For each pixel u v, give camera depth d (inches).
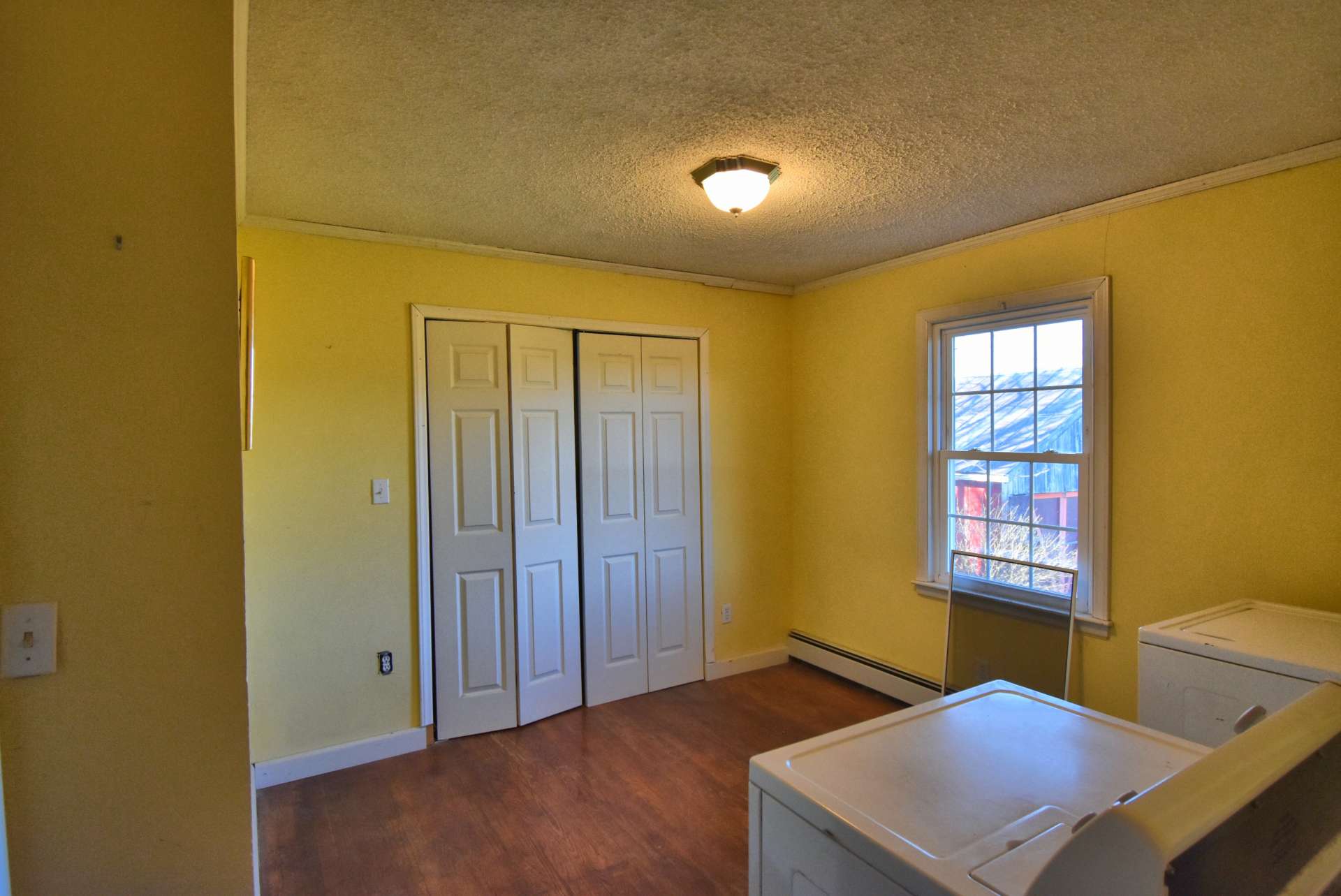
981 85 68.7
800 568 164.9
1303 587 86.0
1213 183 92.3
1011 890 32.4
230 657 44.9
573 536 135.6
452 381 121.8
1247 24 58.3
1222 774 23.4
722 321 154.9
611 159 85.4
